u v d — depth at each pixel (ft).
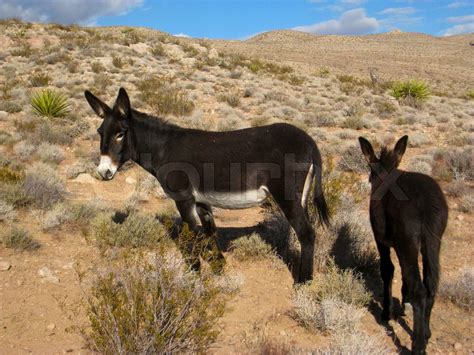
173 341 14.55
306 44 380.58
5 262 20.29
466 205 30.91
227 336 16.87
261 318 18.24
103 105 20.13
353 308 17.94
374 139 46.06
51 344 15.96
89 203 28.25
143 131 20.38
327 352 15.10
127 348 13.60
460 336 17.52
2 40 102.42
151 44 115.24
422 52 333.21
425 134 54.19
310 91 88.48
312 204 23.53
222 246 24.82
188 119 52.42
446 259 24.18
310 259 19.58
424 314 14.83
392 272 17.98
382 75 207.31
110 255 19.80
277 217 26.03
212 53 124.98
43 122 47.91
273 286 20.99
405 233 15.39
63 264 21.25
